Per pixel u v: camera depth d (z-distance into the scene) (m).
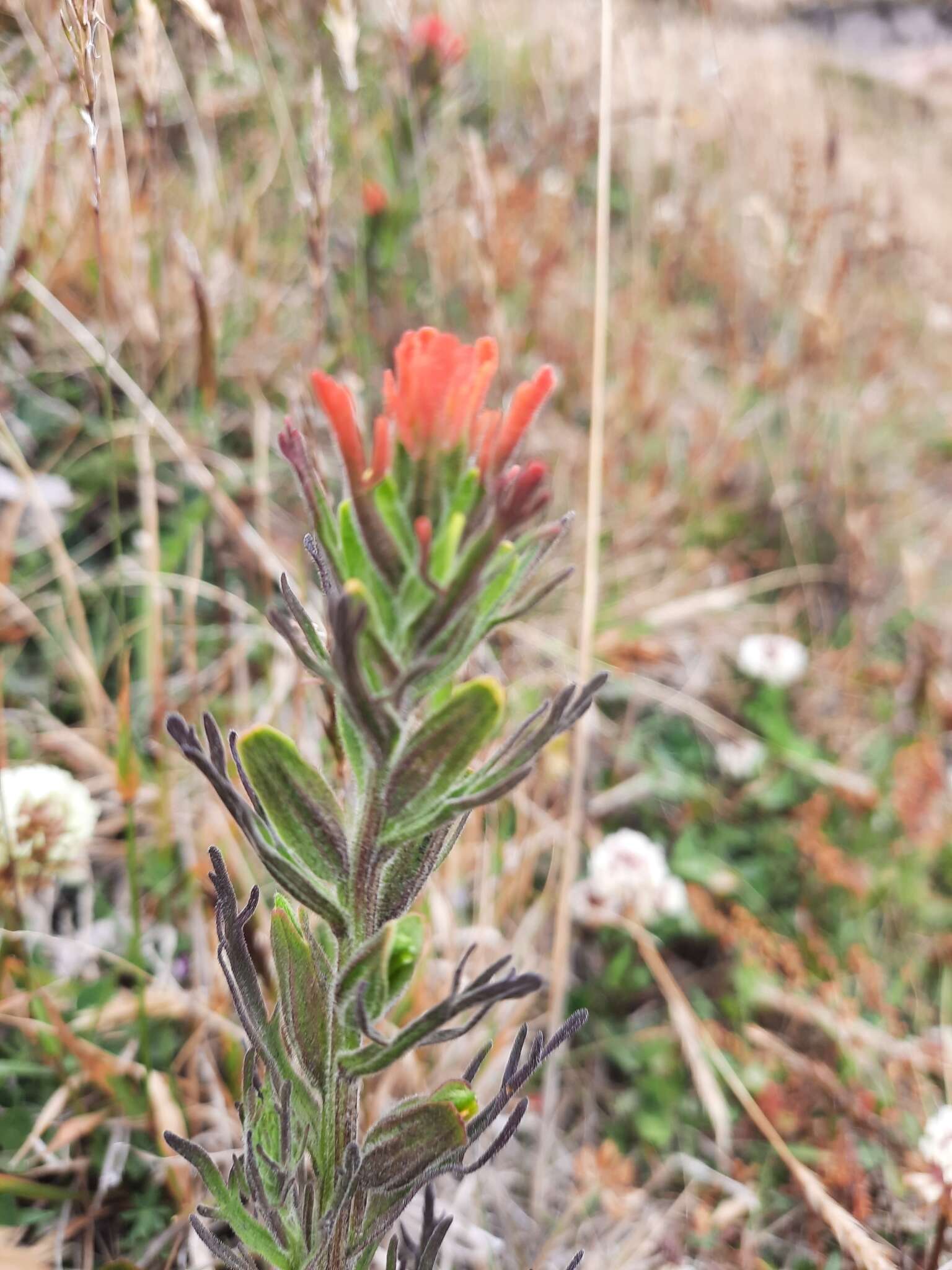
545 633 0.40
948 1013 0.35
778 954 0.34
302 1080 0.19
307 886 0.17
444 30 0.36
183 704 0.34
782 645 0.41
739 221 0.56
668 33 0.50
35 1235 0.27
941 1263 0.29
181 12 0.36
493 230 0.33
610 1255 0.30
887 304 0.58
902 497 0.50
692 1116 0.32
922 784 0.37
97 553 0.36
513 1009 0.31
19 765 0.31
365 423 0.33
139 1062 0.28
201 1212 0.21
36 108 0.33
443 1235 0.20
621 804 0.38
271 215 0.43
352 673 0.15
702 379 0.52
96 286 0.37
